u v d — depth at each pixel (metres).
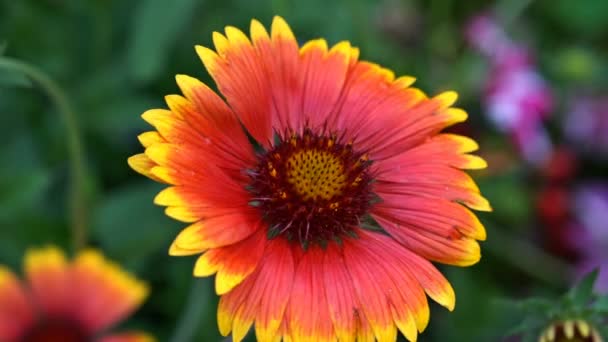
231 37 0.32
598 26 0.49
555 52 0.49
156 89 0.42
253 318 0.30
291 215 0.32
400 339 0.40
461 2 0.49
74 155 0.35
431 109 0.33
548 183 0.46
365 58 0.41
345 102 0.33
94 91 0.40
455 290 0.40
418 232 0.32
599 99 0.48
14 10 0.40
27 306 0.33
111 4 0.41
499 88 0.45
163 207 0.39
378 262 0.31
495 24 0.47
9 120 0.40
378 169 0.33
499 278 0.44
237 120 0.32
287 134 0.33
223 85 0.31
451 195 0.32
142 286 0.34
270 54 0.32
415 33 0.46
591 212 0.46
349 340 0.30
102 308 0.34
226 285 0.29
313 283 0.31
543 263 0.44
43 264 0.33
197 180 0.30
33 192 0.36
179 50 0.41
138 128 0.41
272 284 0.30
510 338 0.40
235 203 0.31
